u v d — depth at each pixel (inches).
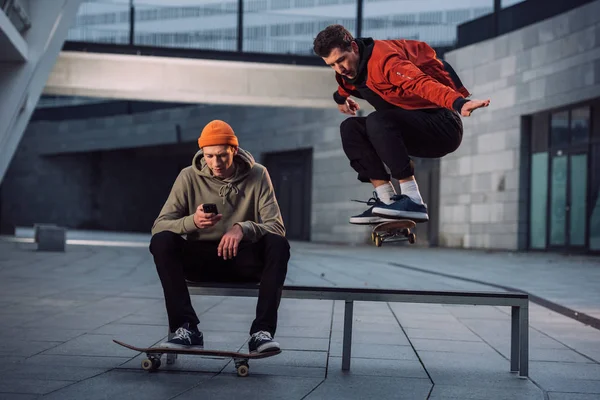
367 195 970.7
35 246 689.0
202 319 227.0
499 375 149.4
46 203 1557.6
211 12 828.0
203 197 153.2
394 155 134.6
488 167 797.9
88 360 155.6
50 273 398.0
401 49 134.5
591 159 676.7
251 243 150.8
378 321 231.9
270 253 146.7
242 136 1200.2
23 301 266.8
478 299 149.0
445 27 856.9
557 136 721.0
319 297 150.6
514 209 759.1
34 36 453.7
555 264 542.3
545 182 736.3
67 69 761.6
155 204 1471.5
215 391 127.8
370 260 583.5
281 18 839.1
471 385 138.5
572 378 146.8
